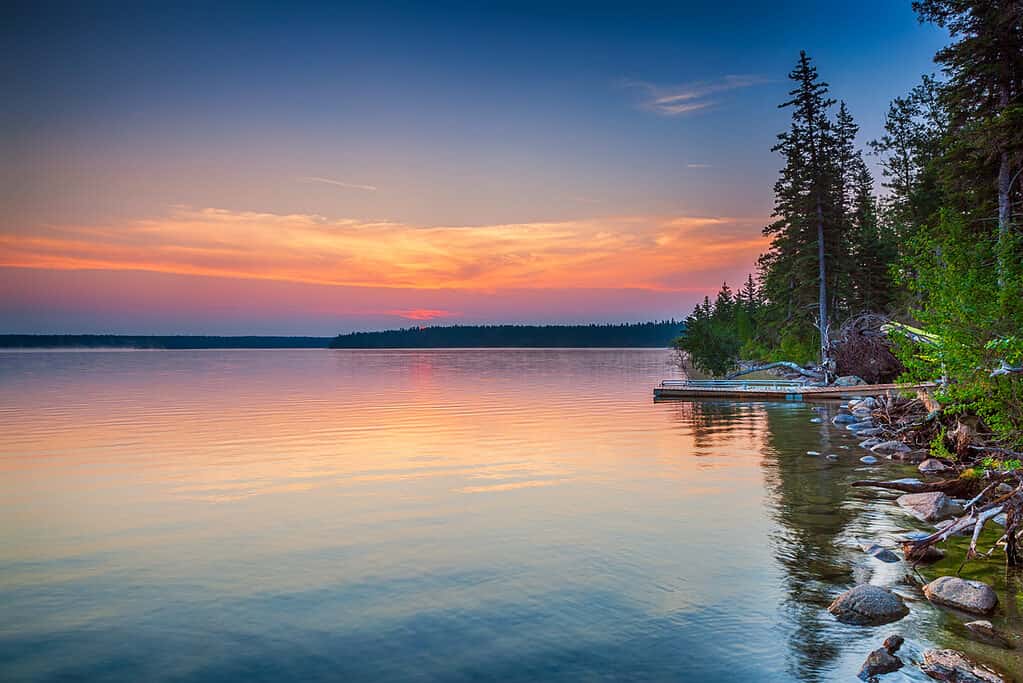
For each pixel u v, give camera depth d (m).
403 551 12.74
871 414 31.62
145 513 16.06
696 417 35.72
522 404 44.91
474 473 20.48
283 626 9.39
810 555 11.88
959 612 9.14
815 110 53.53
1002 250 17.81
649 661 8.05
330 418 36.38
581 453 24.00
